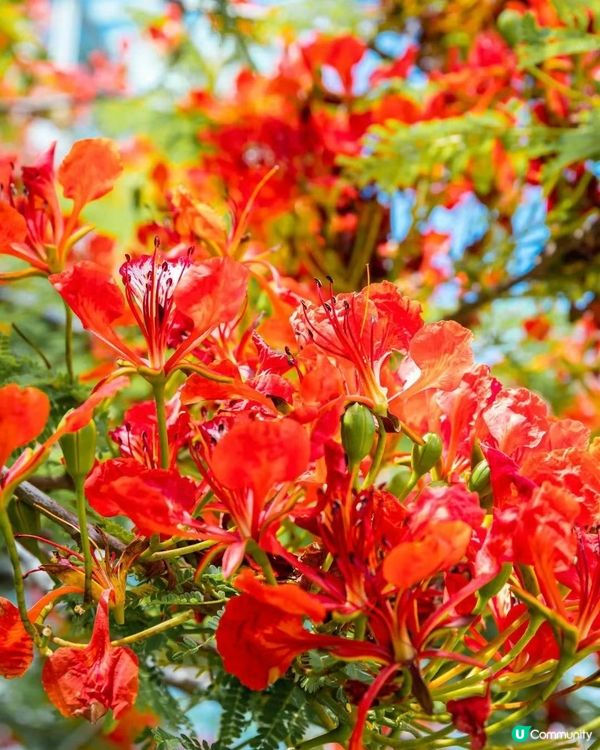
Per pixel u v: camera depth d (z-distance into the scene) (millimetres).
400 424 914
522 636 887
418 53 1819
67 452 885
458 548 812
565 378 1651
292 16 1775
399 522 859
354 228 1476
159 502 847
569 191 1430
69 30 3201
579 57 1392
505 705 893
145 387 1294
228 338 987
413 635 841
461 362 926
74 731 1965
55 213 1055
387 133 1364
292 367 951
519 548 845
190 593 925
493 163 1426
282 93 1552
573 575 875
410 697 856
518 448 924
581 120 1373
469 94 1499
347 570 850
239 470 836
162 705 967
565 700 1294
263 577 892
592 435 1618
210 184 1531
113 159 1046
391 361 1123
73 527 937
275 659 846
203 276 912
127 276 926
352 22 1797
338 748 1018
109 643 871
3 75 2307
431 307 1588
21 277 1050
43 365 1166
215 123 1582
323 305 930
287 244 1457
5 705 2037
